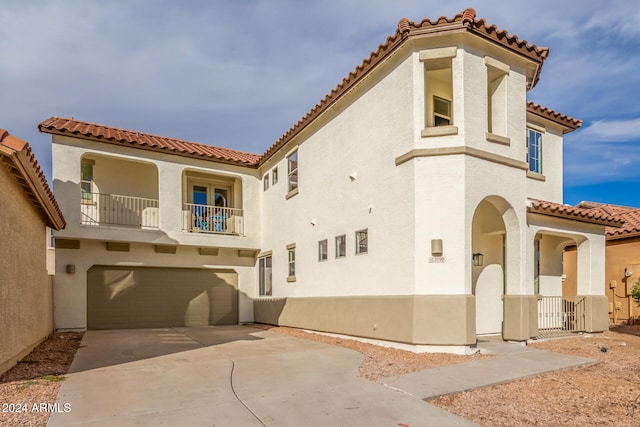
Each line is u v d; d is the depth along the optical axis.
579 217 12.12
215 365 8.72
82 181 16.53
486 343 10.70
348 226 12.50
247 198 18.91
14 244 8.06
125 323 16.47
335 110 13.50
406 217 10.23
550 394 6.71
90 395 6.51
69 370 8.30
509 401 6.38
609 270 17.19
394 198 10.69
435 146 10.05
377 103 11.55
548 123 14.29
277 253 17.08
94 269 16.14
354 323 11.89
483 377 7.41
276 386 7.05
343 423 5.40
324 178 13.89
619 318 16.62
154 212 17.89
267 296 17.92
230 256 18.75
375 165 11.47
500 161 10.52
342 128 13.08
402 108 10.61
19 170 7.41
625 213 18.20
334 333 12.81
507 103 11.04
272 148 17.38
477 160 10.10
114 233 15.60
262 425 5.32
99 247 15.98
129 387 7.00
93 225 15.48
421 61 10.30
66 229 14.74
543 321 13.41
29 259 9.54
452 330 9.42
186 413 5.74
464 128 9.97
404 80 10.58
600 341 11.54
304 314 14.58
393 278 10.56
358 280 11.91
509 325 10.74
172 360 9.33
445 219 9.77
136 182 17.73
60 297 15.09
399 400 6.28
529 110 13.34
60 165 14.83
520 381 7.43
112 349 10.96
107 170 17.25
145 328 16.62
